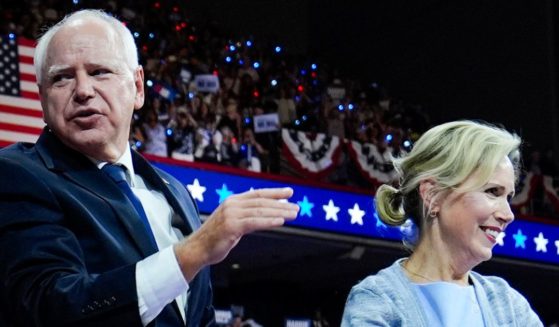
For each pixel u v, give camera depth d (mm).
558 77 27781
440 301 4332
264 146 20578
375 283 4359
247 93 23828
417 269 4461
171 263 3654
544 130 27938
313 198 20328
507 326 4391
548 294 27359
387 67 32781
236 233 3576
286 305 25750
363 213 20969
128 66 4336
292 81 26266
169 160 18328
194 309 4227
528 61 28531
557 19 27984
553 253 23203
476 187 4344
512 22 29031
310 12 34875
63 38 4227
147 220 4219
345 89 27094
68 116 4148
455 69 30625
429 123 29297
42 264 3725
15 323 3795
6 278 3746
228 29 31234
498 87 29297
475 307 4383
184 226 4473
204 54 25109
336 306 26766
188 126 19203
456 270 4453
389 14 32719
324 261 22891
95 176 4152
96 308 3596
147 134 18578
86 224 3953
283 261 23188
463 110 30344
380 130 24922
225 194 18781
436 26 31281
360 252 20953
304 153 20891
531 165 24562
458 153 4367
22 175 3969
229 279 24922
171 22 26156
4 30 20828
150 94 19688
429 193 4438
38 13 22141
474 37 30109
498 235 4387
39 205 3914
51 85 4207
